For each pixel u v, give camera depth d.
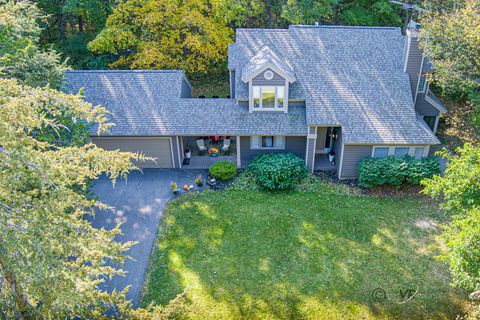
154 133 23.41
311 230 19.72
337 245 18.80
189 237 19.41
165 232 19.72
